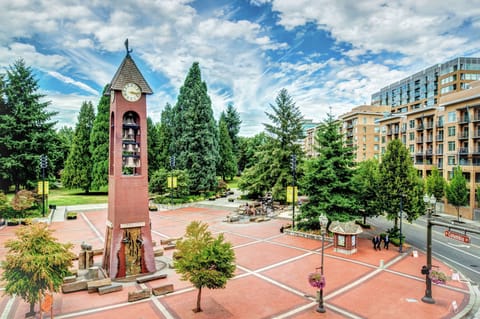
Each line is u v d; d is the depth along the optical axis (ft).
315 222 99.40
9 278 42.52
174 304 50.85
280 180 154.61
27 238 44.01
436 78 277.64
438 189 161.38
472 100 151.74
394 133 219.82
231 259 48.11
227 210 147.95
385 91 352.49
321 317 47.62
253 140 311.06
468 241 46.78
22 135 132.57
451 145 165.89
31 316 45.60
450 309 50.85
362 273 66.80
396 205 90.48
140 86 63.26
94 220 120.06
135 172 68.44
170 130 219.41
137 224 61.62
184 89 184.75
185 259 47.29
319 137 99.04
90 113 200.95
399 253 82.33
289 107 166.30
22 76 132.77
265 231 106.32
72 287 54.90
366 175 107.34
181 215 136.36
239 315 47.65
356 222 119.14
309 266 70.74
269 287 58.54
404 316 48.37
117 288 55.42
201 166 180.96
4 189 133.90
